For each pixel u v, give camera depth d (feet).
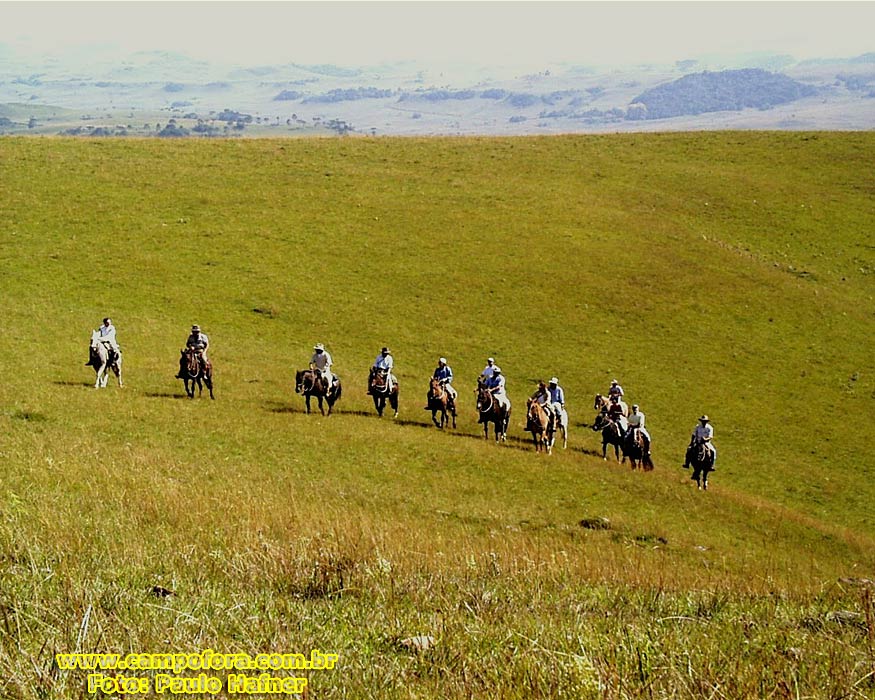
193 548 39.06
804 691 20.39
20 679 19.22
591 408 155.94
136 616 25.54
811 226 250.16
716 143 316.40
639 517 98.27
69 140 284.82
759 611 34.78
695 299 204.03
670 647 24.54
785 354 184.34
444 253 216.54
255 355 160.97
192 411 118.21
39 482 63.46
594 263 216.74
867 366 181.98
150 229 216.95
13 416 102.58
